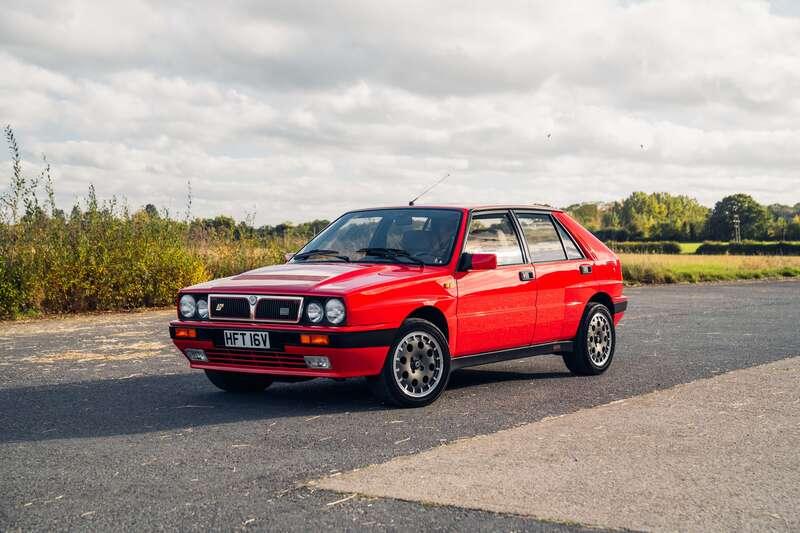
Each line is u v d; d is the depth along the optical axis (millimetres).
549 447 5043
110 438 5426
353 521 3709
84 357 9430
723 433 5422
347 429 5617
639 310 16031
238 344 6324
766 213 141500
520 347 7449
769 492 4125
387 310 6172
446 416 6051
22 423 5934
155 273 15906
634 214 181375
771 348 10055
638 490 4152
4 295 14102
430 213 7332
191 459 4840
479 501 3979
